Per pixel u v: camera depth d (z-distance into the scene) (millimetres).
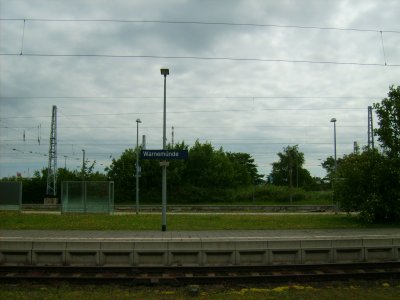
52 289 12898
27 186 65250
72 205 35281
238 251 16438
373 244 17406
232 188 71688
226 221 28234
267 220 28984
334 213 38000
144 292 12617
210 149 72688
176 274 14695
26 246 16562
